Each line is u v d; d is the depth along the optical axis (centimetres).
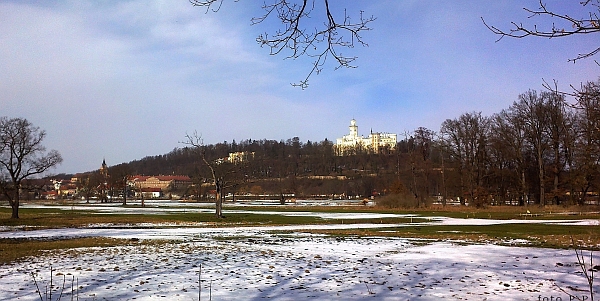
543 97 5562
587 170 4775
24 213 5216
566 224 3266
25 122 4372
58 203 9894
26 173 4447
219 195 4291
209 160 4475
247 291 969
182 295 922
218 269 1244
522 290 987
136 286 1007
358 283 1067
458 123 6500
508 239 2191
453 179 6462
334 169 13125
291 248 1780
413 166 6419
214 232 2666
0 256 1509
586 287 1013
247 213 5056
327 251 1686
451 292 970
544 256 1538
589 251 1684
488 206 5925
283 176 12825
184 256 1504
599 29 448
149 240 2141
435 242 2050
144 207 7400
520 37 475
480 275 1175
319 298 909
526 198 6075
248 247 1808
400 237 2316
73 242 2044
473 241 2109
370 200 9444
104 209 6538
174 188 16438
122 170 11144
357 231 2727
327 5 569
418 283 1069
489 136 6175
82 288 986
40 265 1305
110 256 1501
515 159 6106
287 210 5800
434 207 5994
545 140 5538
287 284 1049
